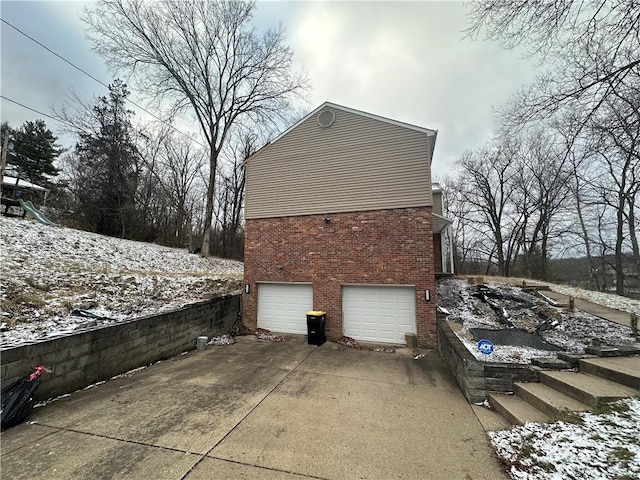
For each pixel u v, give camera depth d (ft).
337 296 30.40
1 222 37.60
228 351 25.96
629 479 7.80
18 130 90.22
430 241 28.25
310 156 33.06
